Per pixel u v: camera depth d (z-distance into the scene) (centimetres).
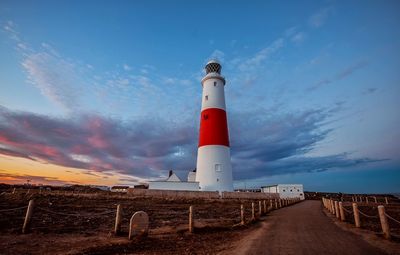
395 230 1194
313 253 723
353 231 1128
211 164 3494
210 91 3812
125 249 806
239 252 747
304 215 1942
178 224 1397
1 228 1131
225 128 3703
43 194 3672
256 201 3312
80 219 1531
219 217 1773
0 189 4862
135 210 2112
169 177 4931
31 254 737
